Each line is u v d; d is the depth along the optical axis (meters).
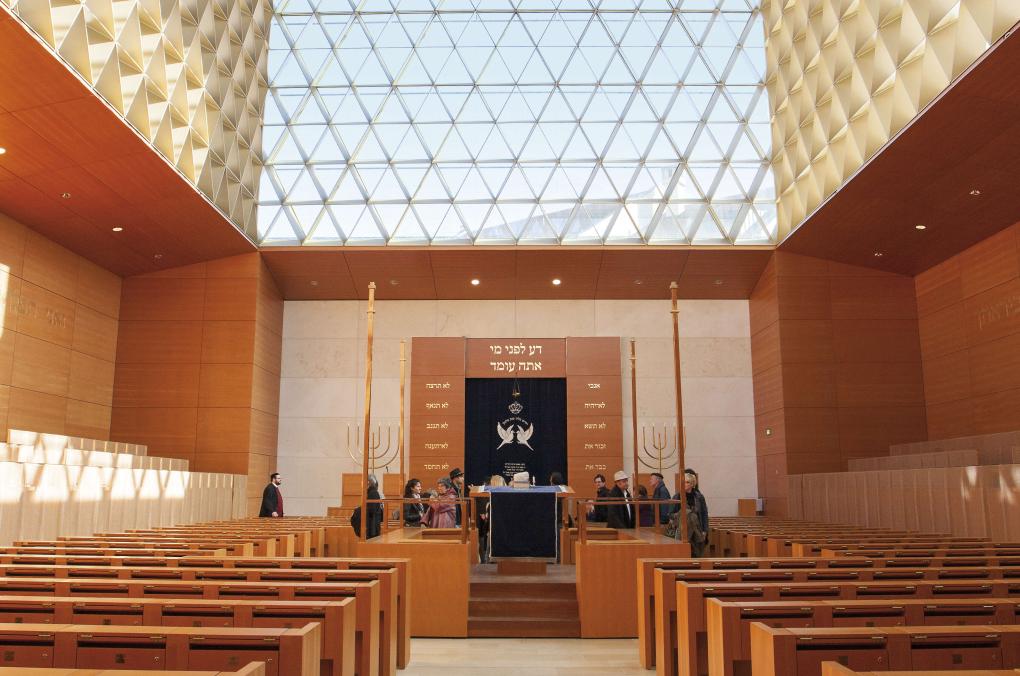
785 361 19.86
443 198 20.78
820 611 4.39
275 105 20.72
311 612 4.41
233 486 18.33
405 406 21.72
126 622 4.37
